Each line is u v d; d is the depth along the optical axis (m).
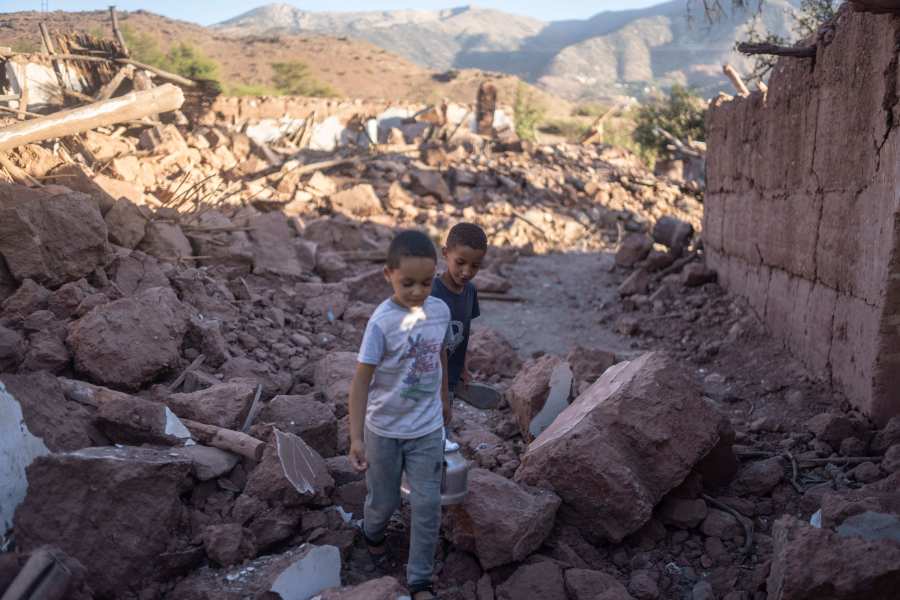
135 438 3.95
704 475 4.49
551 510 3.70
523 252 14.28
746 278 8.74
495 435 5.13
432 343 3.17
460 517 3.59
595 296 10.84
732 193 9.45
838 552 2.99
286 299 8.11
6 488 3.19
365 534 3.55
